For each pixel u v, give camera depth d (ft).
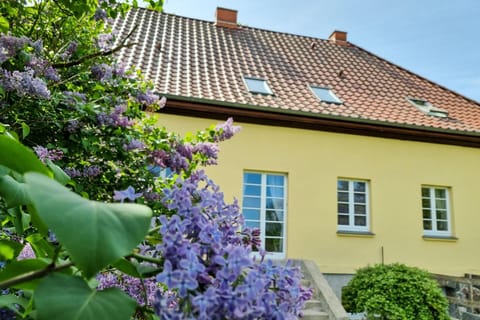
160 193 11.29
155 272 2.74
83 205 2.07
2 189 3.21
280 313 2.39
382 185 27.53
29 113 10.36
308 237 25.46
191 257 2.29
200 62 29.81
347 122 26.94
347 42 41.47
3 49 8.11
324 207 26.04
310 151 26.50
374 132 28.02
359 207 27.53
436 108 31.99
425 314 19.51
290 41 38.73
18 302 2.89
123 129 11.87
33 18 11.64
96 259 1.91
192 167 13.38
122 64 12.85
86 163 11.99
